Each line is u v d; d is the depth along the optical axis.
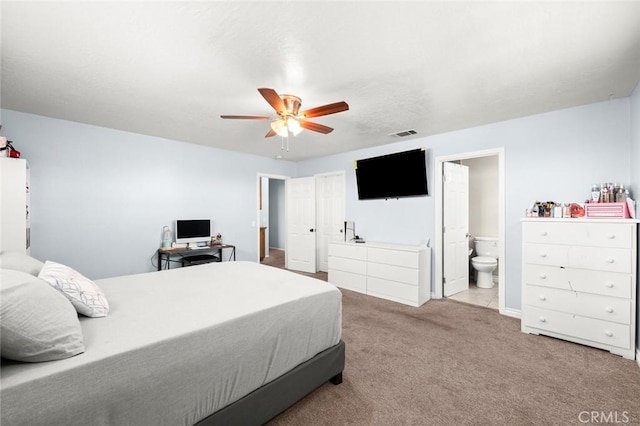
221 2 1.49
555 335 2.70
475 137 3.65
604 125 2.79
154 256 4.30
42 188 3.38
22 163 2.64
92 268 3.75
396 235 4.52
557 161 3.05
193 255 4.70
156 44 1.88
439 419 1.66
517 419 1.66
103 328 1.37
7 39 1.82
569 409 1.74
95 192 3.76
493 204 5.04
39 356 1.04
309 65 2.14
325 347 1.96
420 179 4.12
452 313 3.47
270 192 9.37
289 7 1.53
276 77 2.33
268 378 1.61
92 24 1.68
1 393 0.89
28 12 1.56
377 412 1.72
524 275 2.86
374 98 2.75
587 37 1.78
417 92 2.61
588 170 2.87
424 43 1.86
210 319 1.49
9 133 3.16
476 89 2.54
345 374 2.14
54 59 2.07
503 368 2.21
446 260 4.18
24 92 2.67
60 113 3.25
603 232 2.44
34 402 0.94
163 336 1.28
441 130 3.81
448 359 2.35
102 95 2.72
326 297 2.00
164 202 4.39
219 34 1.77
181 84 2.47
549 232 2.71
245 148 5.00
